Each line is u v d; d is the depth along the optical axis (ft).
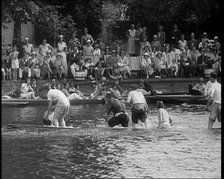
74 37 155.33
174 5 183.21
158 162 61.00
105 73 144.77
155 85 145.59
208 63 152.76
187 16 185.16
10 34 161.99
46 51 145.89
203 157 63.26
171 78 148.46
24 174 55.77
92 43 155.02
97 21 187.73
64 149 68.23
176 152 66.13
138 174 55.93
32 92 121.19
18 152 66.18
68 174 55.83
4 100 115.55
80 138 75.56
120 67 148.15
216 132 80.12
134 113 86.53
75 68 143.95
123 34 193.26
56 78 142.41
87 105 118.01
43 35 169.27
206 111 106.93
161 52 156.15
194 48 154.92
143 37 156.87
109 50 161.99
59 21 169.37
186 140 73.82
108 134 78.74
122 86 142.51
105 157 63.62
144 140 74.08
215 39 156.35
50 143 71.92
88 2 183.32
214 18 180.55
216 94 81.97
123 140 74.43
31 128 80.84
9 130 80.33
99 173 56.24
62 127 81.56
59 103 82.58
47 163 60.59
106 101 85.81
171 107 115.14
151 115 101.55
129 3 189.88
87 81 141.38
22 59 139.44
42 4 168.14
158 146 69.82
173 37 168.45
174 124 88.89
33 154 64.95
